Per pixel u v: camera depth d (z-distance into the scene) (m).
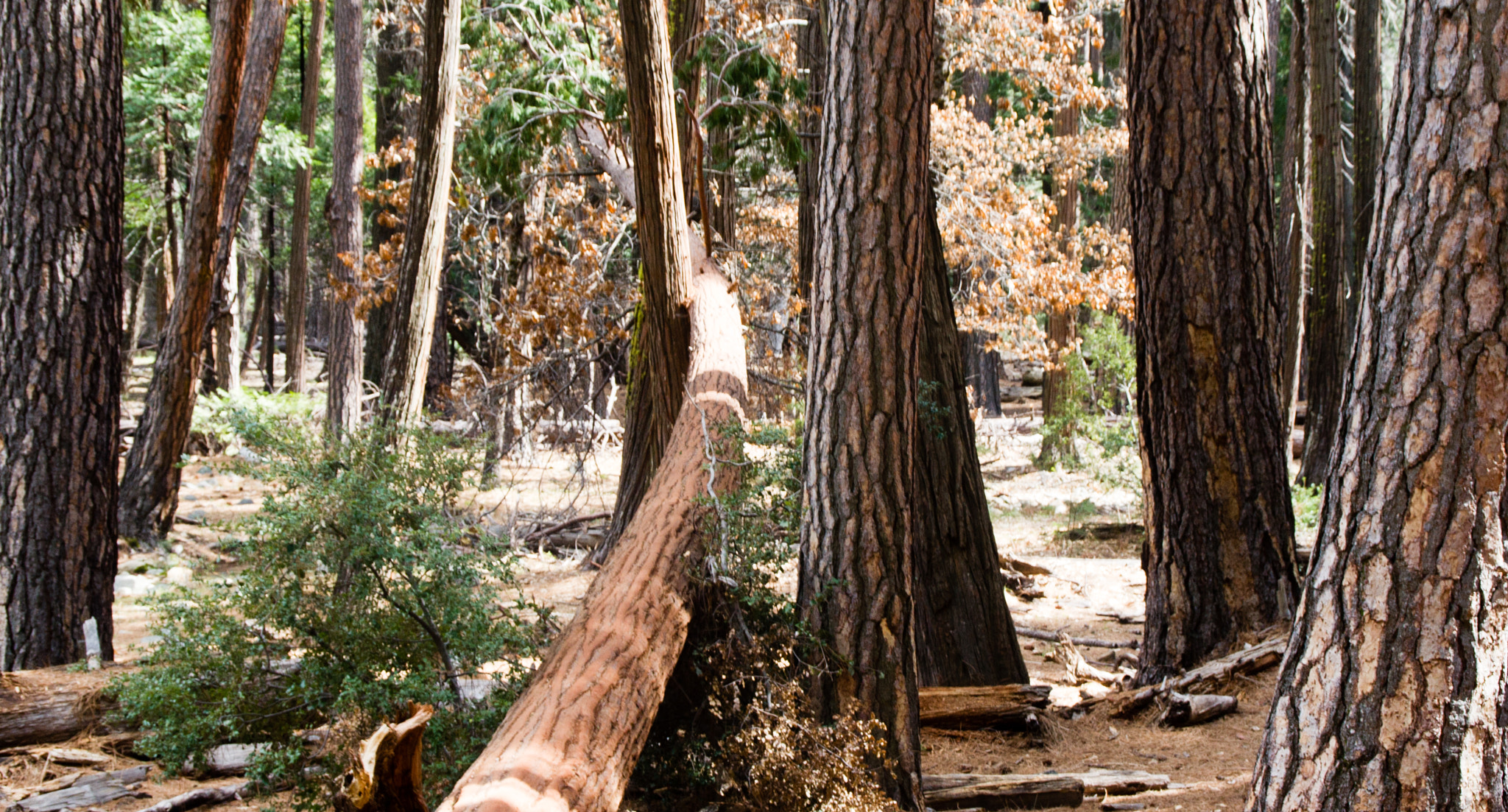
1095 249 18.23
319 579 4.19
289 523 4.00
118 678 4.28
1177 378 6.12
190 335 11.62
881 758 3.87
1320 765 2.47
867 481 4.11
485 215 11.98
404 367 7.53
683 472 5.01
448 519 4.34
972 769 4.85
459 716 3.95
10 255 5.92
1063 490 15.05
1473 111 2.33
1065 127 18.61
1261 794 2.62
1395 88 2.55
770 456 4.91
